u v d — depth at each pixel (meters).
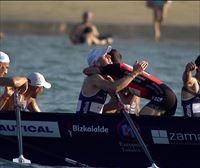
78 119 36.53
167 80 62.91
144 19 105.75
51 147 37.09
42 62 76.06
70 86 58.44
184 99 37.59
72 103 50.88
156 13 99.19
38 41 97.38
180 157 36.03
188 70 37.03
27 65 73.12
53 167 37.03
